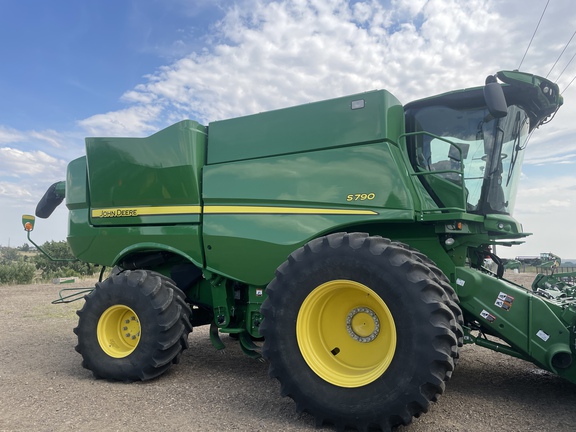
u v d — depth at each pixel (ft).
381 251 11.39
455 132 15.16
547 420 11.49
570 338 12.26
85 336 16.07
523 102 15.33
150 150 17.30
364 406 10.81
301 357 11.91
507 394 13.71
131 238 17.58
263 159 15.71
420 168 15.17
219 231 15.85
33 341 22.74
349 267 11.62
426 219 13.17
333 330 12.67
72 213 19.29
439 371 10.44
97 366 15.70
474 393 13.84
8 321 29.07
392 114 14.34
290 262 12.51
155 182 17.11
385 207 13.46
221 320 16.28
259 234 15.17
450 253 14.25
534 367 17.19
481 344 13.80
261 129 15.99
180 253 16.65
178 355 16.22
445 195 14.88
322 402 11.30
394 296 10.96
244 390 14.48
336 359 12.37
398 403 10.50
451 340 10.57
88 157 18.40
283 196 15.05
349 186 14.07
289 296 12.27
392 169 13.62
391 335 11.07
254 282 15.39
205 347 21.65
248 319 15.80
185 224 16.67
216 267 15.98
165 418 11.91
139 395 13.99
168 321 15.55
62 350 20.68
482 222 14.30
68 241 19.36
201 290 18.35
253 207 15.46
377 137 14.03
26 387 14.87
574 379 12.31
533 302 12.73
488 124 14.79
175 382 15.48
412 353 10.54
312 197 14.55
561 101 16.11
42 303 38.01
